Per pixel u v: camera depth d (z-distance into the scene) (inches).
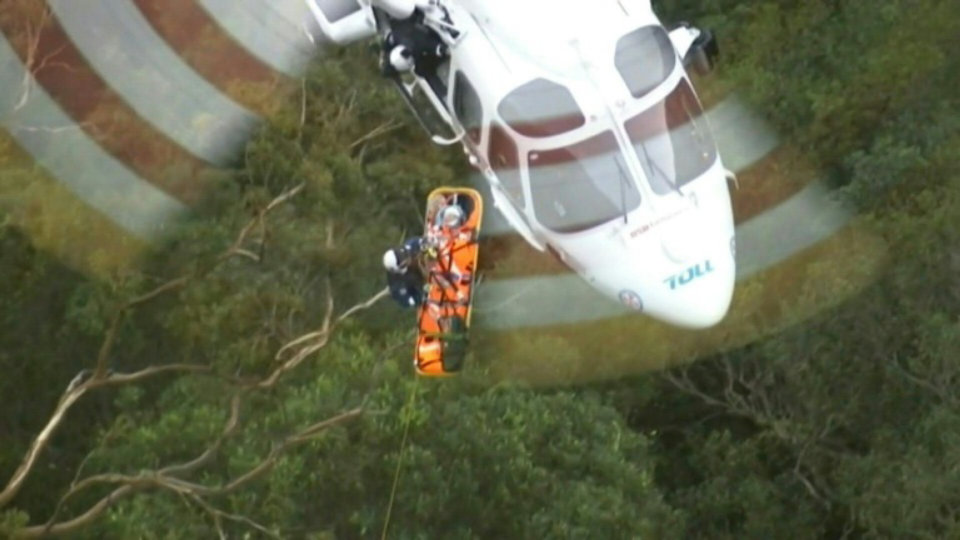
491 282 3189.0
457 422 2704.2
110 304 3105.3
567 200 2265.0
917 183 3444.9
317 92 3513.8
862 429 3366.1
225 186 3390.7
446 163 3587.6
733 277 2252.7
